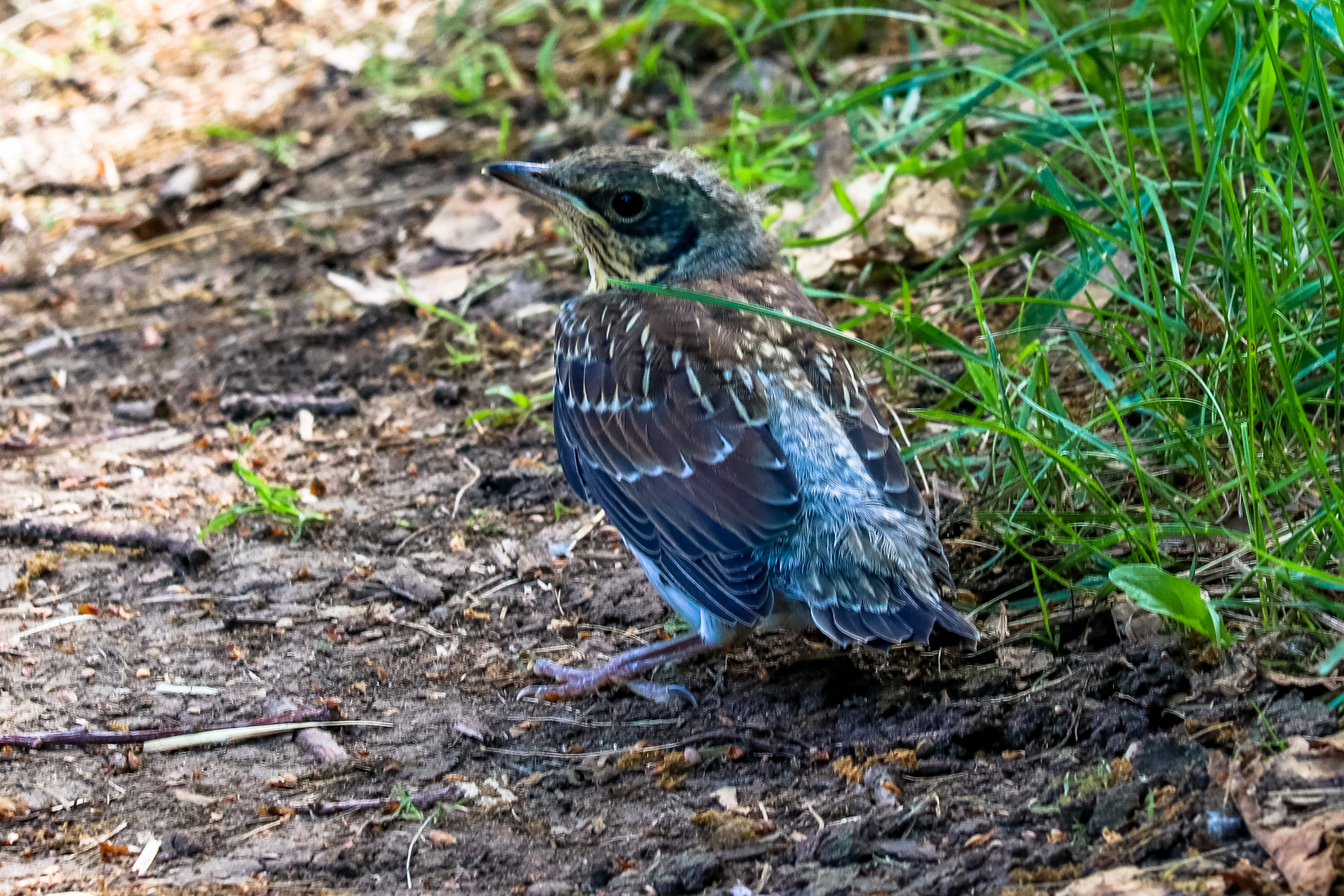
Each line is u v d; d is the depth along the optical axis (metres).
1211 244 11.08
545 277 14.91
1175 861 6.84
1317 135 11.95
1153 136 10.96
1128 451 9.23
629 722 9.14
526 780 8.55
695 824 7.89
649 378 9.27
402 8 21.12
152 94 19.61
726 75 17.67
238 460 12.59
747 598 8.57
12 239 16.81
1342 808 6.76
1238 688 7.95
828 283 13.58
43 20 21.78
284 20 21.27
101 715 9.27
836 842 7.48
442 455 12.52
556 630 10.18
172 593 10.74
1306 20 9.59
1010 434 8.98
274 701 9.39
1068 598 9.48
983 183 14.16
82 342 14.73
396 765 8.70
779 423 8.87
